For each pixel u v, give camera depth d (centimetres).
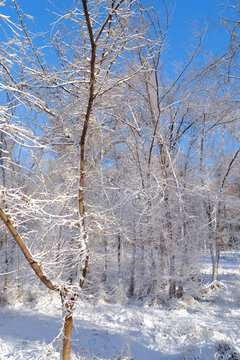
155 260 1193
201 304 1188
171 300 1187
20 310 913
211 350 650
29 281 572
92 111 551
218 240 1442
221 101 1012
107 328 869
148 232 1121
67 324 470
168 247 1181
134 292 1315
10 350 679
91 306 956
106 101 578
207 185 1327
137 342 772
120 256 1162
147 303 1159
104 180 682
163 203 1137
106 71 490
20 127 447
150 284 1219
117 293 1104
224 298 1223
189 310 1098
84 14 446
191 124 1272
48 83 552
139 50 758
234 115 1106
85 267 491
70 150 607
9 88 427
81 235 481
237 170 1453
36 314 910
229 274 1722
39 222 502
